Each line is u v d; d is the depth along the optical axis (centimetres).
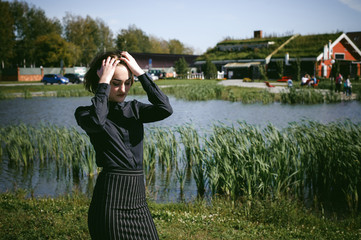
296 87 2752
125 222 235
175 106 2436
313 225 534
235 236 452
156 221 496
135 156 246
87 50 9406
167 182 845
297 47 5453
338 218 630
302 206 672
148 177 881
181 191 780
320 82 3866
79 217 513
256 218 545
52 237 447
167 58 8181
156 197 737
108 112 239
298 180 753
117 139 239
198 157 808
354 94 3020
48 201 620
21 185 835
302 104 2472
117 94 246
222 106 2405
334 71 4306
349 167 740
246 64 5638
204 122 1678
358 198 727
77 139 967
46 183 855
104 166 242
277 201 607
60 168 986
